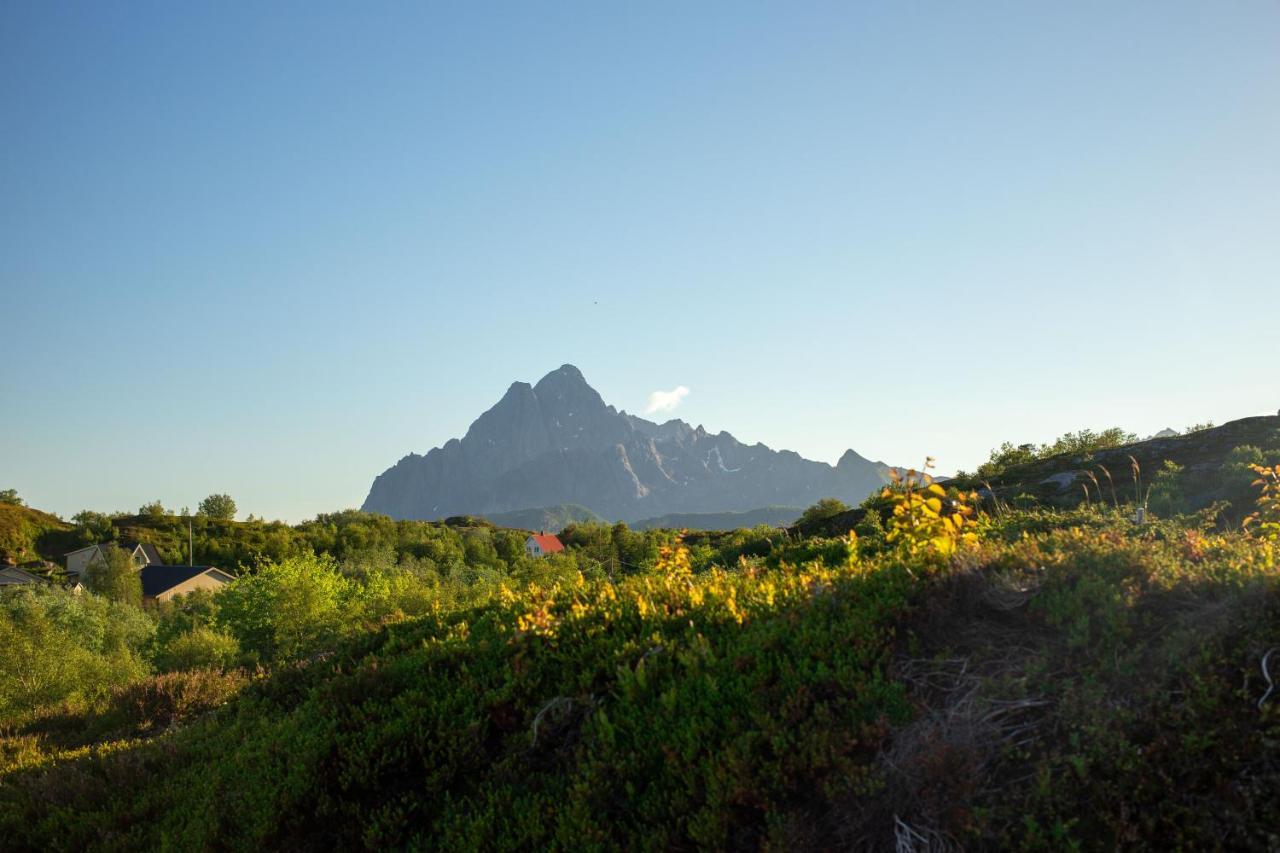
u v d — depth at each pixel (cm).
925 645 564
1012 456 4200
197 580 8719
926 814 420
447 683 764
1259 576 505
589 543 9156
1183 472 2344
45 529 11781
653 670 639
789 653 598
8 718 1312
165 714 1223
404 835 590
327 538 11500
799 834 439
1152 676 457
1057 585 572
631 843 486
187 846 627
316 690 836
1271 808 365
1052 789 407
